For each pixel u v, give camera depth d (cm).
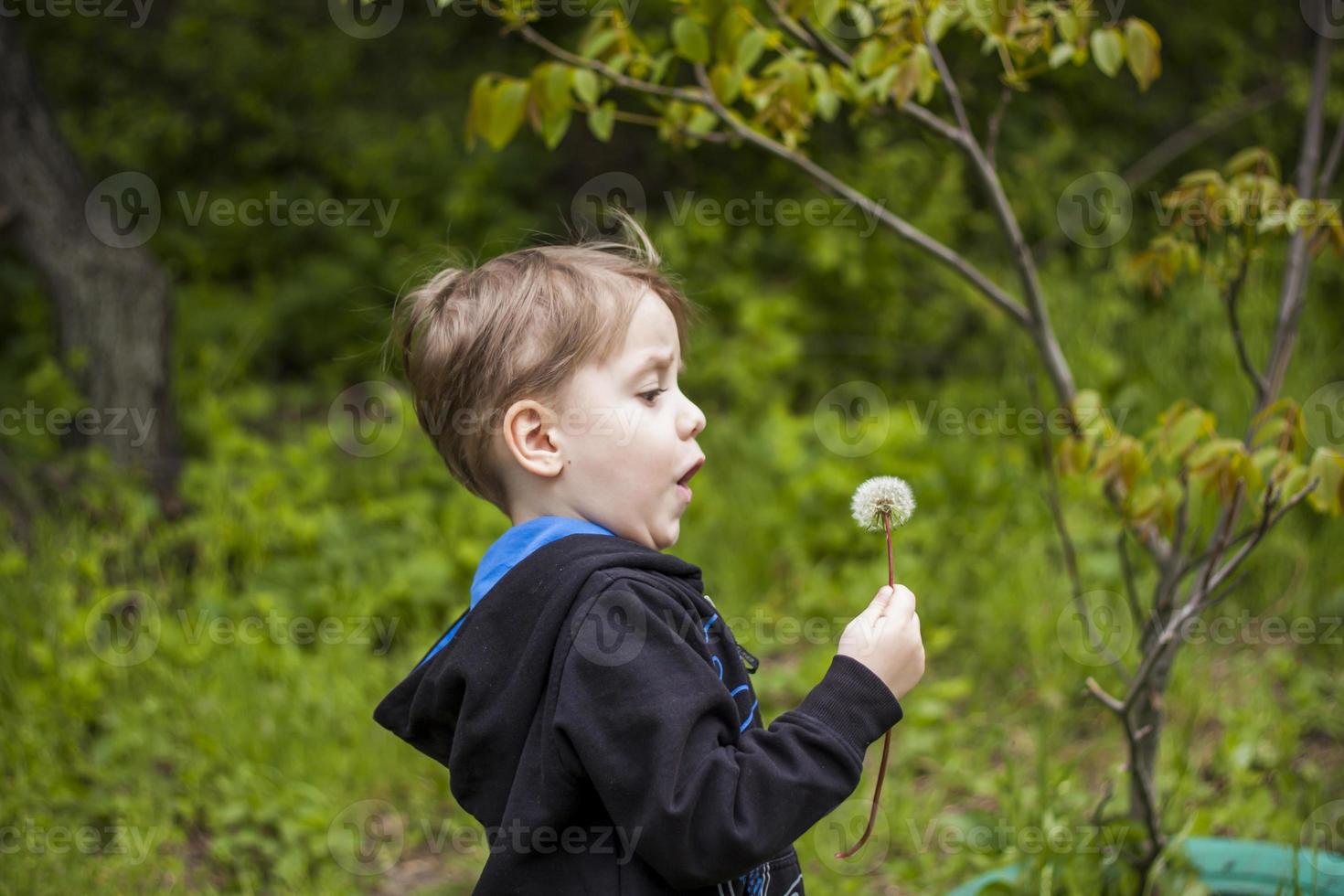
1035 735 378
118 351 527
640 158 744
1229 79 738
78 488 487
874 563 468
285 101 793
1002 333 624
